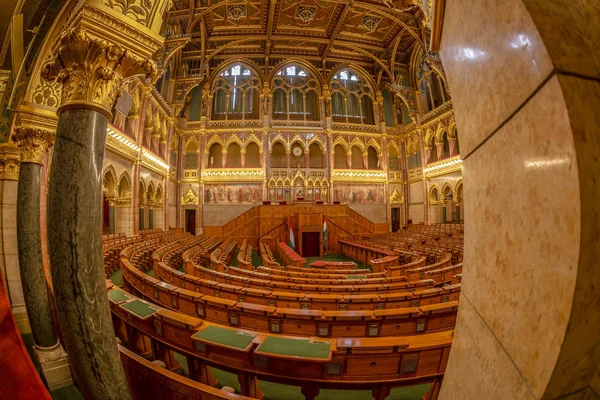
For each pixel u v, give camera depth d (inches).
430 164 976.9
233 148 1048.8
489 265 35.1
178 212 984.3
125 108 240.7
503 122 30.4
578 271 18.8
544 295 23.2
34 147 197.0
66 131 96.9
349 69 1110.4
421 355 125.3
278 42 1002.1
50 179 95.5
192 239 714.2
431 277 318.0
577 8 26.7
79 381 92.4
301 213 752.3
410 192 1072.8
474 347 37.5
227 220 992.2
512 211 29.3
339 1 791.1
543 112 23.1
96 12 96.9
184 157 1014.4
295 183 1022.4
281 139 1028.5
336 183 1045.2
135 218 651.5
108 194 584.7
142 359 111.3
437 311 177.9
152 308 165.3
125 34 103.3
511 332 28.4
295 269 370.6
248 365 132.3
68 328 89.8
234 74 1071.6
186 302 199.9
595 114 21.1
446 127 912.9
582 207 18.6
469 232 43.2
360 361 124.6
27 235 188.4
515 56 26.8
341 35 959.0
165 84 912.3
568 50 22.6
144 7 107.0
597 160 19.8
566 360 21.3
